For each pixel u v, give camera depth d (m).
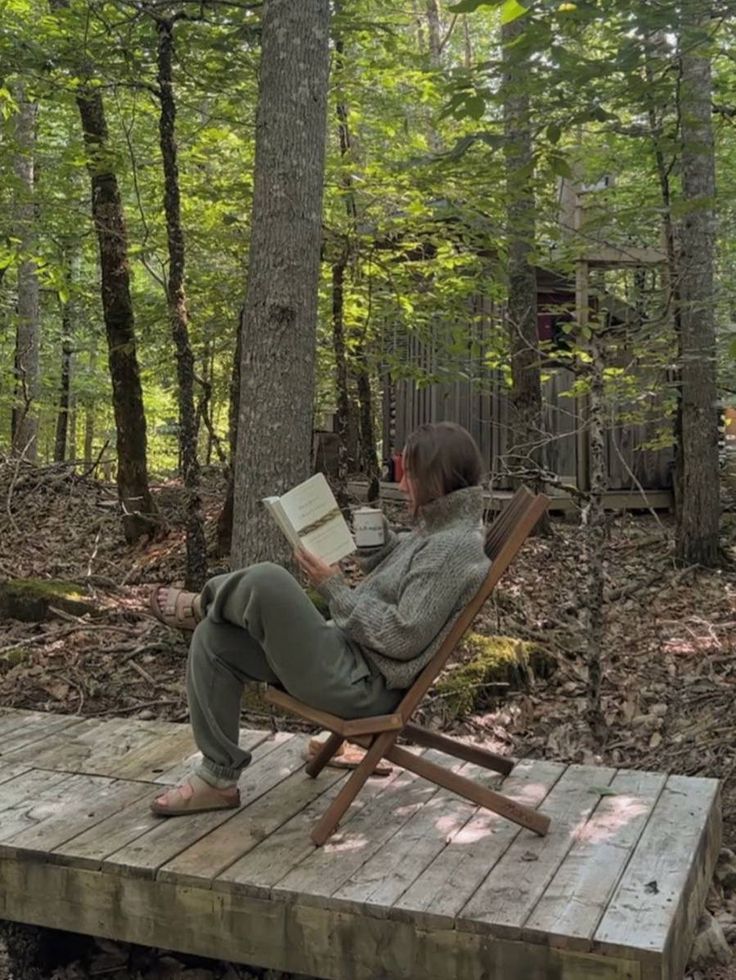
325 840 2.95
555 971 2.39
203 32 6.59
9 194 8.45
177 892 2.75
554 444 9.86
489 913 2.50
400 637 2.80
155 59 6.78
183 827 3.08
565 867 2.78
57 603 6.38
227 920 2.70
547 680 5.63
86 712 5.16
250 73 6.81
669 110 6.88
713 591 7.27
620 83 5.60
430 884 2.67
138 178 9.05
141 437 8.27
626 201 8.25
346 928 2.58
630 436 9.89
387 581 2.95
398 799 3.34
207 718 3.13
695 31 5.16
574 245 7.32
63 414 14.97
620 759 4.64
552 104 5.46
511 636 6.19
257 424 5.12
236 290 8.50
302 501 2.98
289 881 2.69
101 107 7.59
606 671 5.74
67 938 3.25
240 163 8.68
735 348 5.92
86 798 3.35
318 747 3.63
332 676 2.86
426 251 9.83
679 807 3.25
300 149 5.07
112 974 3.18
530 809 3.04
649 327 6.03
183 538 8.21
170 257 6.39
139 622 6.29
